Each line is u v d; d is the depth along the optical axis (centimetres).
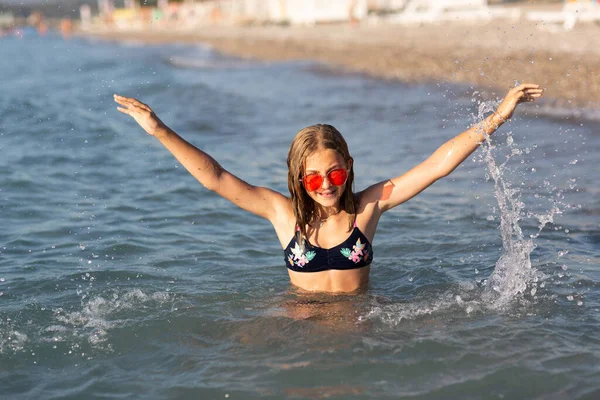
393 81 1705
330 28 3694
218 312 394
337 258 401
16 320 388
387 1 3975
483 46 1920
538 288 425
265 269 482
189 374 323
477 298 411
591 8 2089
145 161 854
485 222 590
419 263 488
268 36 3684
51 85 1841
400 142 995
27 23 7756
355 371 318
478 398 294
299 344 345
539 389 300
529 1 3119
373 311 383
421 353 333
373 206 401
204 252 526
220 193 389
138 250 532
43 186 734
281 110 1367
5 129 1068
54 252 527
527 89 372
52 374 329
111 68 2508
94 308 405
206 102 1503
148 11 6850
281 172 823
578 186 706
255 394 302
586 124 1033
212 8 6200
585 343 344
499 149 886
